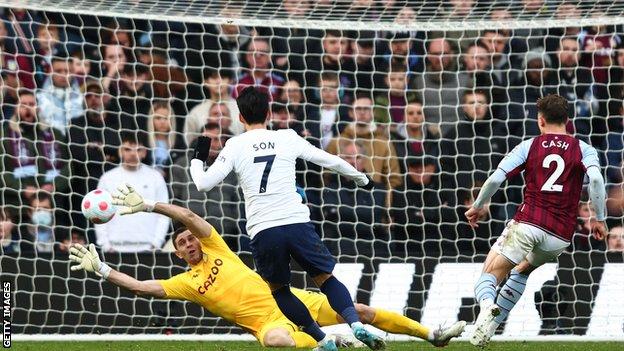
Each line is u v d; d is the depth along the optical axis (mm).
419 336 23406
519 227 21203
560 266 30156
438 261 30547
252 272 25484
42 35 35500
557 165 21141
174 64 36219
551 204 21125
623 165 34000
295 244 19406
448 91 35656
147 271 30219
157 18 30984
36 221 33031
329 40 36375
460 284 30344
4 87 34250
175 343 27797
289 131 20047
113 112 34219
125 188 20938
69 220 33250
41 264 29938
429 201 33719
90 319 29938
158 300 30234
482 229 33250
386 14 31469
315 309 24625
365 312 23328
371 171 34000
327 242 32875
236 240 33031
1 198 33000
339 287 19750
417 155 34250
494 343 27406
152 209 21734
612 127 34938
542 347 26375
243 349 25234
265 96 20281
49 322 29750
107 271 24062
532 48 35938
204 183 19281
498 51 35719
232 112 35031
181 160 33781
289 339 25078
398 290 30375
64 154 33969
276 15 31469
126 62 35500
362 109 34562
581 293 30016
